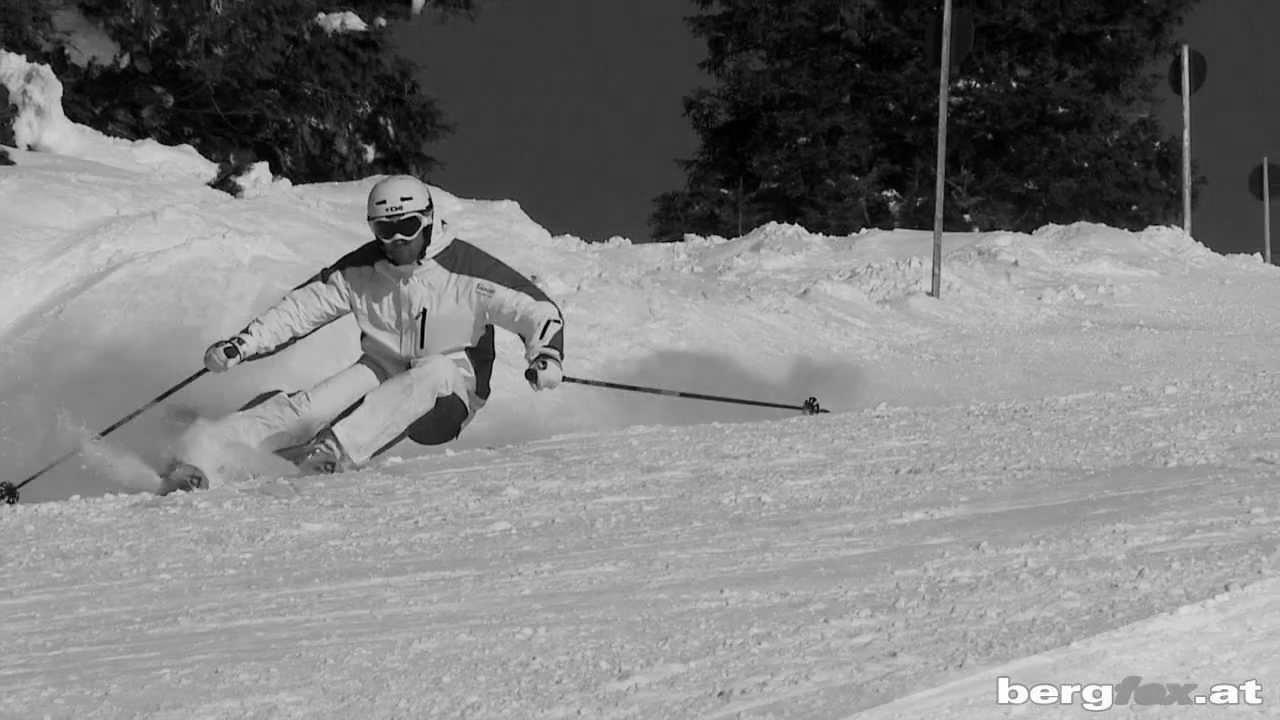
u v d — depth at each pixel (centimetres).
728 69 10381
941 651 923
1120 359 3272
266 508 1662
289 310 2011
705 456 1903
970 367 3170
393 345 2000
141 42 6844
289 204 3475
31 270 2836
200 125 7375
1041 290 4053
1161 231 4869
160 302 2778
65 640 1109
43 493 2167
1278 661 886
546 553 1352
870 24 10238
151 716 899
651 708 867
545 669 955
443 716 876
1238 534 1192
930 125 10119
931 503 1495
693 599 1127
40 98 3956
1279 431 1900
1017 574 1113
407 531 1505
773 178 10069
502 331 2905
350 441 1891
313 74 7800
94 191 3231
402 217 1916
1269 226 6025
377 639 1058
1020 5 10262
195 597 1241
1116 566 1105
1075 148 10294
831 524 1412
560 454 1970
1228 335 3603
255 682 957
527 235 3684
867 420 2173
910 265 4184
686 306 3353
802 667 916
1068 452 1789
